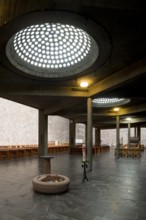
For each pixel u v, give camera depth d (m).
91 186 8.62
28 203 6.39
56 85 12.92
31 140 35.97
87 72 10.35
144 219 5.21
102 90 11.77
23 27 6.57
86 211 5.73
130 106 20.61
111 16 5.90
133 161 19.16
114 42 7.31
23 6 5.50
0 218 5.25
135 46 7.61
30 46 9.62
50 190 7.35
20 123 34.38
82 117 27.89
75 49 9.94
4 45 7.62
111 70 10.17
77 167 14.52
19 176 10.69
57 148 30.95
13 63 9.41
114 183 9.23
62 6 5.53
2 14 5.83
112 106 20.19
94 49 8.54
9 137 32.59
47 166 9.45
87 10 5.68
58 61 10.70
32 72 10.68
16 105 33.88
